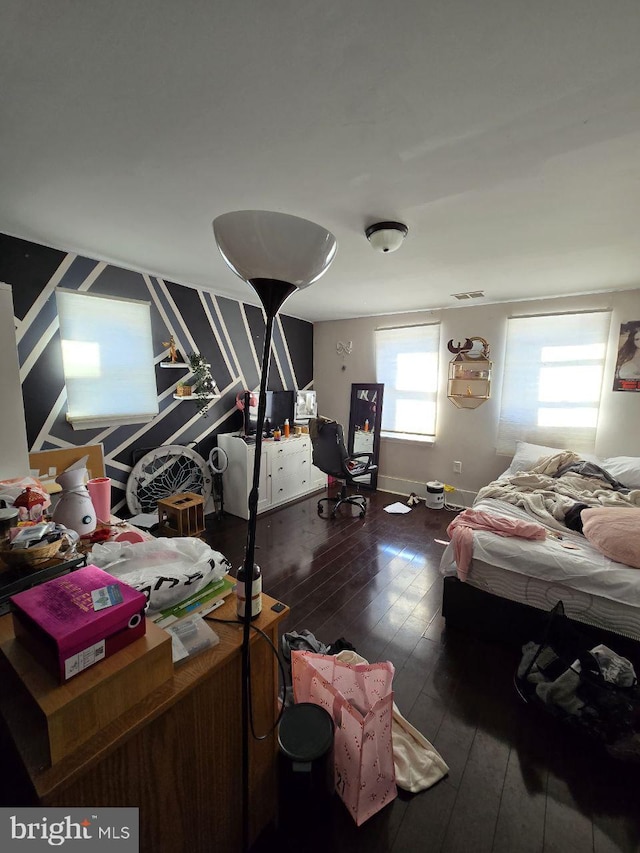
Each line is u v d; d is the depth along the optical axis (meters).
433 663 1.82
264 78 1.01
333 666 1.33
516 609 1.88
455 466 4.14
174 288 3.20
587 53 0.91
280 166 1.45
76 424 2.61
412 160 1.39
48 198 1.73
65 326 2.51
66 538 1.08
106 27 0.87
